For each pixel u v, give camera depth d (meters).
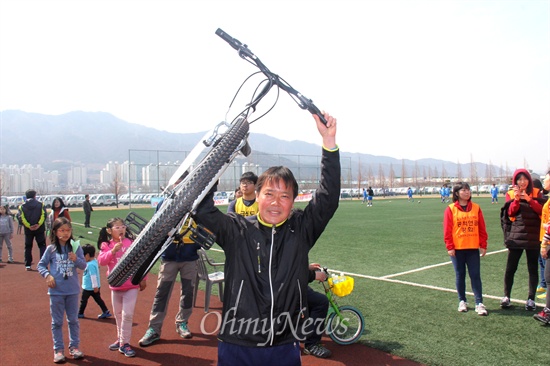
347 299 7.85
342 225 21.88
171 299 8.48
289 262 2.95
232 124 3.00
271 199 3.00
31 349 5.98
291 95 3.03
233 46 2.97
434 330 6.16
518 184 6.95
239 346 2.86
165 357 5.61
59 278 5.55
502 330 6.10
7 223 13.23
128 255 2.86
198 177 2.74
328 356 5.36
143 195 57.06
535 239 6.82
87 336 6.49
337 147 3.07
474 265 6.97
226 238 3.03
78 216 34.44
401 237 16.80
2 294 9.16
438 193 90.75
